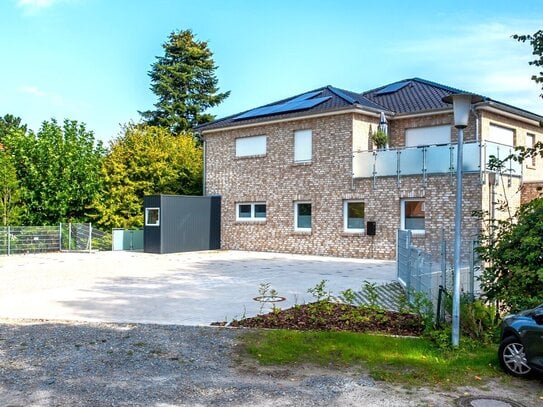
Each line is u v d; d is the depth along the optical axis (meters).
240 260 20.06
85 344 7.23
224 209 25.91
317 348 7.12
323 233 22.17
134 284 13.31
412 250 10.84
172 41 50.00
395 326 8.28
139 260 20.27
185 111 48.53
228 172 25.77
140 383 5.76
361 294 11.62
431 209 19.05
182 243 24.23
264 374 6.16
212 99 49.75
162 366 6.37
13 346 7.10
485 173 17.83
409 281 11.15
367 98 25.47
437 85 25.42
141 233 27.16
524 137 22.83
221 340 7.50
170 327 8.25
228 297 11.27
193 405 5.16
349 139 21.45
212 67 50.44
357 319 8.48
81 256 22.48
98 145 31.33
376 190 20.59
